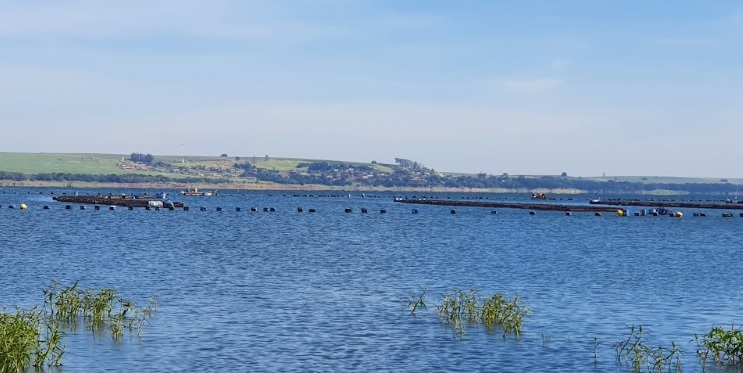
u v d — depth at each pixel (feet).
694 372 100.01
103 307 126.31
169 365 99.45
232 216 519.19
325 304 145.59
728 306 147.84
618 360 104.53
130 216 490.90
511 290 167.94
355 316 133.49
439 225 442.91
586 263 229.66
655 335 121.08
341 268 209.26
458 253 261.44
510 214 588.09
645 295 161.17
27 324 101.96
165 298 150.71
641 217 560.20
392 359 104.12
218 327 122.31
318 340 114.42
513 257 248.11
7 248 256.52
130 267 203.72
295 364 101.04
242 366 99.66
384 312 137.59
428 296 157.79
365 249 274.77
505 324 124.77
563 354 107.55
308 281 179.52
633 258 248.32
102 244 278.05
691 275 199.41
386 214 581.53
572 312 139.23
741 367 102.32
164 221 441.68
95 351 105.91
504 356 106.11
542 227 430.61
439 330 122.11
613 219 526.16
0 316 101.50
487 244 304.71
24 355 96.84
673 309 143.95
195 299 149.79
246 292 160.04
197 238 316.60
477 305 143.64
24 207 563.89
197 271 196.54
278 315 133.28
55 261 216.54
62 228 367.25
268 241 307.17
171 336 115.34
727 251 281.54
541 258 245.24
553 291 166.50
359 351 108.17
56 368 97.40
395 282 179.83
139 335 115.65
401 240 323.78
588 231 397.39
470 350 109.19
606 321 131.13
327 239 324.19
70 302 129.49
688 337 119.85
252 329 121.29
